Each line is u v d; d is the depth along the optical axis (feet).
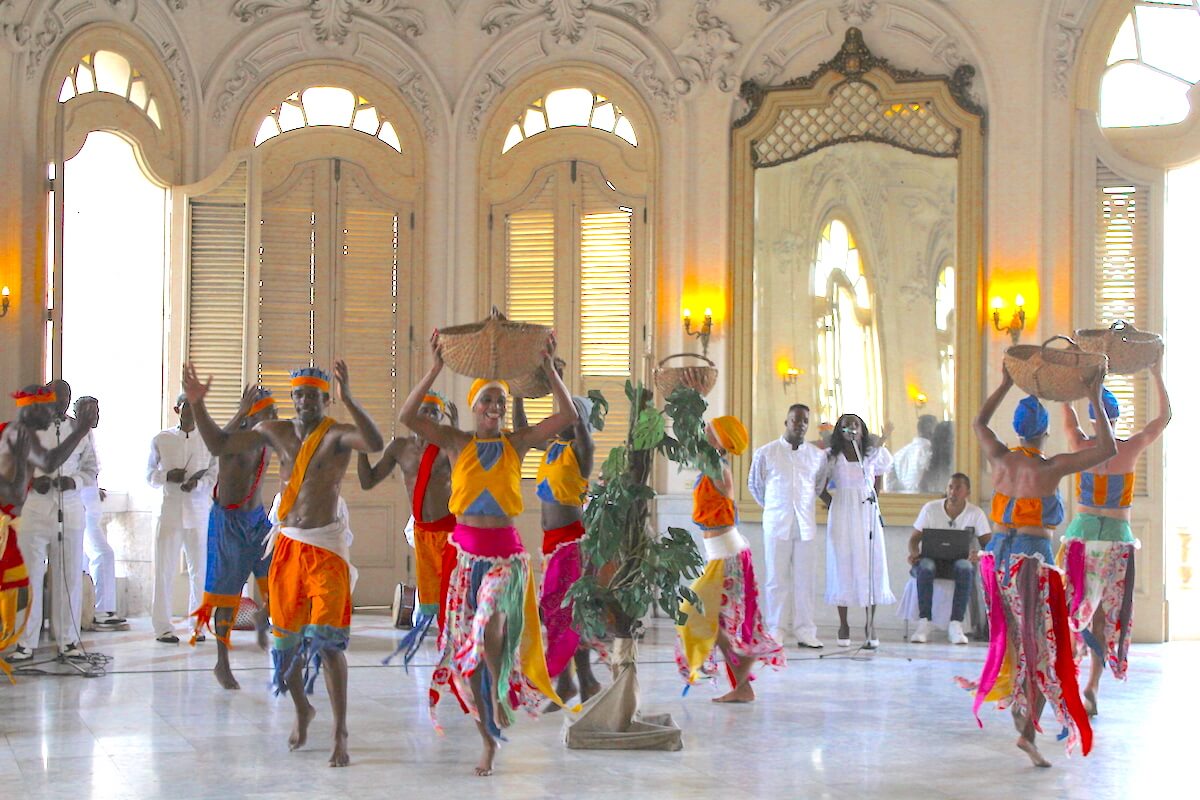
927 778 17.56
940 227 34.83
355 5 36.58
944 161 34.86
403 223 37.29
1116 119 34.45
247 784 16.81
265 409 24.57
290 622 18.58
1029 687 18.44
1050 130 34.04
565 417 18.21
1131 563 22.16
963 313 34.50
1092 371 18.72
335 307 36.94
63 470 28.84
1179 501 40.68
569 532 20.98
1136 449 22.04
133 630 32.32
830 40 35.78
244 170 35.65
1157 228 33.76
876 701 23.56
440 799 16.12
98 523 32.55
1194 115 33.65
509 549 17.97
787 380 35.58
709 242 36.11
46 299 31.19
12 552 24.86
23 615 27.14
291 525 18.54
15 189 30.53
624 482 19.47
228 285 35.63
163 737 19.77
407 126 37.24
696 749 19.30
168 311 35.53
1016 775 17.80
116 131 33.73
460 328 17.69
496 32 37.01
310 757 18.49
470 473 17.93
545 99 37.37
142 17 34.40
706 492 22.95
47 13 31.07
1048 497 18.85
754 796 16.40
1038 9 34.06
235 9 36.29
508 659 17.71
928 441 34.63
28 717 21.33
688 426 20.06
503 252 37.35
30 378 31.01
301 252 36.88
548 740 19.89
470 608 17.80
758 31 35.91
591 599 19.34
